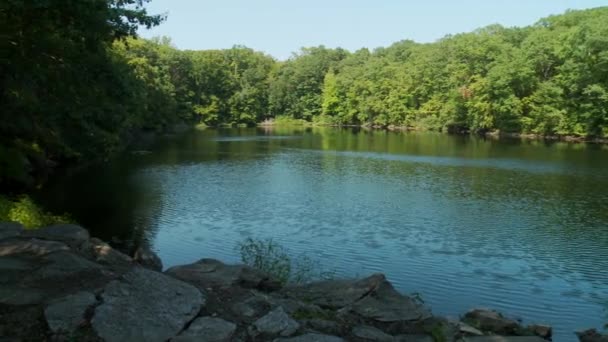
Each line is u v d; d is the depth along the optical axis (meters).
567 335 10.34
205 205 22.77
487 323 8.05
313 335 5.74
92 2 12.87
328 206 22.77
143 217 20.34
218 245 16.73
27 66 15.11
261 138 64.94
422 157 42.06
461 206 22.77
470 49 71.12
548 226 19.33
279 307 6.19
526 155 42.88
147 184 27.88
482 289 13.10
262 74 114.56
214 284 7.12
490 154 44.03
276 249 16.12
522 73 62.12
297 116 113.38
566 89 60.09
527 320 11.20
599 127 56.75
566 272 14.44
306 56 125.19
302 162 38.62
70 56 15.05
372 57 112.38
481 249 16.55
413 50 100.06
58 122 25.62
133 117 48.28
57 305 5.48
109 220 19.73
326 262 15.05
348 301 7.27
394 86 87.88
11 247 7.21
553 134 61.94
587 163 37.09
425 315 7.01
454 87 74.31
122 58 39.16
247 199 24.22
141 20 15.25
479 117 67.69
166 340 5.29
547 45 62.59
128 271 6.47
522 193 25.73
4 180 22.75
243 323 5.90
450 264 15.03
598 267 14.85
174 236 17.78
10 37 14.19
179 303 5.86
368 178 30.75
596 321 11.18
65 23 13.84
